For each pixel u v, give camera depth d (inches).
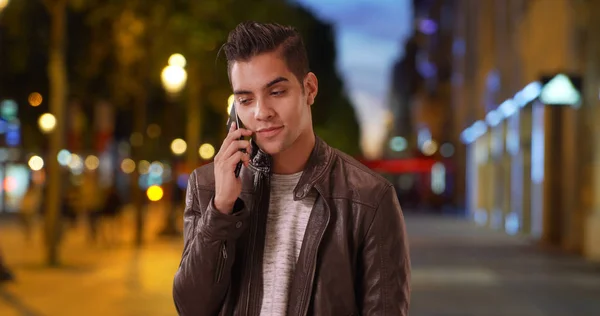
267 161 119.3
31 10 773.3
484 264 759.7
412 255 857.5
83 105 1674.5
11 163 1825.8
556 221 973.8
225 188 114.7
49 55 907.4
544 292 562.6
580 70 856.3
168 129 1517.0
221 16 935.7
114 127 2046.0
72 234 1147.9
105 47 922.7
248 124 115.6
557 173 962.1
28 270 671.1
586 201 850.1
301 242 118.5
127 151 2305.6
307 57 118.0
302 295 115.4
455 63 2310.5
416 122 3710.6
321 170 119.8
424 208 2509.8
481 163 1669.5
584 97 847.7
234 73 114.5
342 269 117.0
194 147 1212.5
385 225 119.4
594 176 829.8
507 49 1336.1
